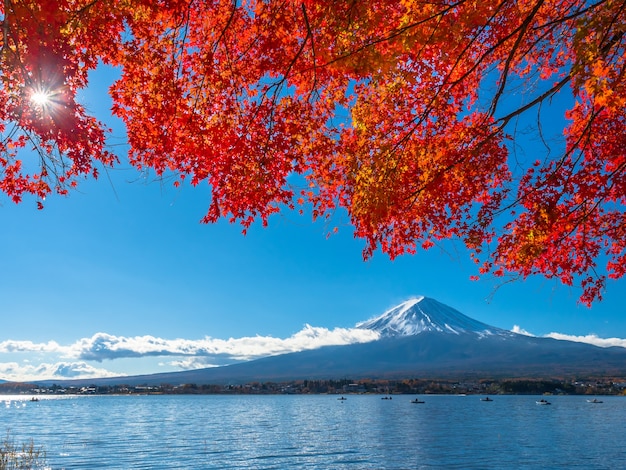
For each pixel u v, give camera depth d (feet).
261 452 229.04
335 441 273.95
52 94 21.52
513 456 208.85
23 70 20.72
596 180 27.48
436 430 335.06
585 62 18.63
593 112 26.48
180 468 183.01
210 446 252.62
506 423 387.75
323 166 28.04
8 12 19.74
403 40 22.48
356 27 22.41
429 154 26.91
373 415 507.71
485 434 305.12
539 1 21.93
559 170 27.55
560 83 23.97
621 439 270.05
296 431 340.59
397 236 28.19
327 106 26.94
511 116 24.97
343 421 430.61
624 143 27.50
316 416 508.12
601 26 18.92
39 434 311.68
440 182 26.37
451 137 27.14
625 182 27.14
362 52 22.82
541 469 176.55
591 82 18.98
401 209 26.99
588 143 28.02
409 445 252.21
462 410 583.99
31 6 20.08
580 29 18.69
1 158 24.73
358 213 26.50
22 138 24.21
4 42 20.31
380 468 182.09
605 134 28.02
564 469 175.83
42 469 123.24
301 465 190.70
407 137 26.12
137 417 521.24
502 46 26.66
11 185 25.29
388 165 26.17
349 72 23.97
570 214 28.60
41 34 20.51
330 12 22.43
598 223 29.48
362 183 26.27
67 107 22.15
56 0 20.30
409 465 188.96
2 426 378.12
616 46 23.25
